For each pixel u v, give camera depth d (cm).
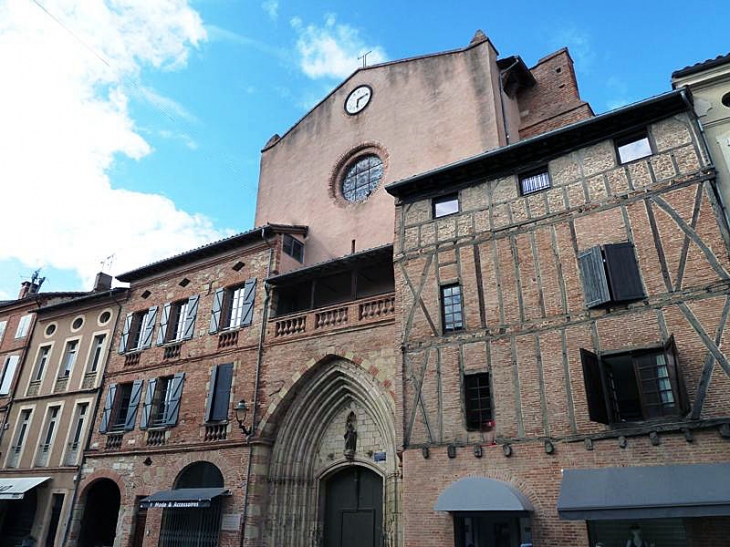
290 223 2288
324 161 2311
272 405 1664
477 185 1463
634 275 1149
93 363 2328
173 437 1845
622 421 1080
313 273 1761
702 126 1221
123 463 1934
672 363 1026
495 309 1302
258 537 1552
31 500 2188
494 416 1209
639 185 1222
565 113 1988
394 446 1434
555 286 1245
